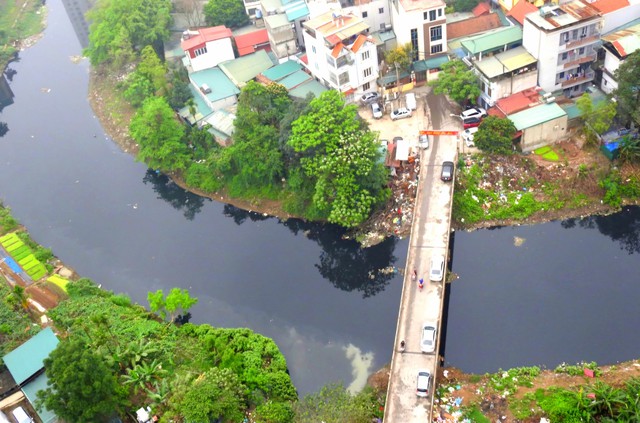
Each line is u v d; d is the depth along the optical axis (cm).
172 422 5953
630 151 7638
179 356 6694
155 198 9469
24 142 11138
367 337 6994
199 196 9325
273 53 10719
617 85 7981
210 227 8806
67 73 13000
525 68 8319
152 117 9300
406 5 9156
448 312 6981
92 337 6938
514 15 9194
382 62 9875
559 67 8325
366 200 7725
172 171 9731
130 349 6575
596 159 7875
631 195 7644
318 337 7094
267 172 8594
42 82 12850
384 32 10100
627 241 7356
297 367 6819
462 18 10244
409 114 9038
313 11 10162
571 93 8669
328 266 7912
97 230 9069
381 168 7844
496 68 8294
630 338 6366
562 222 7681
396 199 8119
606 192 7681
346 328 7138
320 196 7806
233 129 9288
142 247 8669
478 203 7894
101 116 11356
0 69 13438
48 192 9931
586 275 7069
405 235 7888
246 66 10494
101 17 12319
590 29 8062
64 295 7856
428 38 9369
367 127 8275
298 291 7681
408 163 8338
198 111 10038
